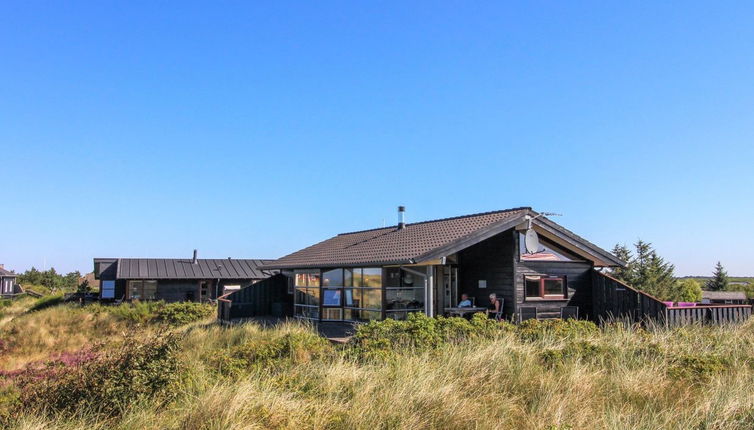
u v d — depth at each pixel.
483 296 17.56
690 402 7.14
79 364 7.82
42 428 6.34
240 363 9.80
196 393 7.50
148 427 6.33
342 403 6.89
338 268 18.89
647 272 49.19
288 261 22.56
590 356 9.42
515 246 16.66
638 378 8.09
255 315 24.00
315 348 10.97
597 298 17.88
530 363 8.73
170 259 40.75
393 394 6.99
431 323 11.45
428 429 6.23
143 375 7.53
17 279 64.38
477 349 9.39
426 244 16.45
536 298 16.86
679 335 11.83
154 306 27.92
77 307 30.06
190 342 15.28
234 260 42.62
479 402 7.05
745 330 13.23
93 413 6.90
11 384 10.47
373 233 22.70
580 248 17.53
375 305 17.06
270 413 6.34
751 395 7.00
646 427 5.99
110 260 43.00
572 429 6.09
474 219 18.12
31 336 22.33
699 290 50.00
